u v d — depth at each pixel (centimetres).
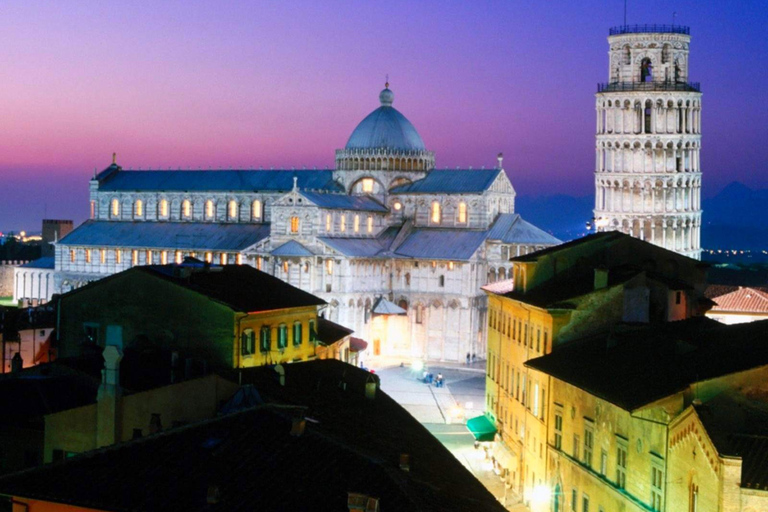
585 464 7719
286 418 5234
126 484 4641
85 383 7981
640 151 19900
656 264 10494
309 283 19838
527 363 8969
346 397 7412
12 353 13375
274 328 10019
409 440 6662
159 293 9406
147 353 8681
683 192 19938
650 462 6438
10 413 7394
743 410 6084
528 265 10438
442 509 4694
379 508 4331
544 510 8750
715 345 6981
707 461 5622
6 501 4750
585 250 10488
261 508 4369
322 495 4481
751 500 5403
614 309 9081
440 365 19625
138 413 6309
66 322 9806
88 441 6353
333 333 12556
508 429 10831
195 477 4669
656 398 6275
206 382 6431
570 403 8106
